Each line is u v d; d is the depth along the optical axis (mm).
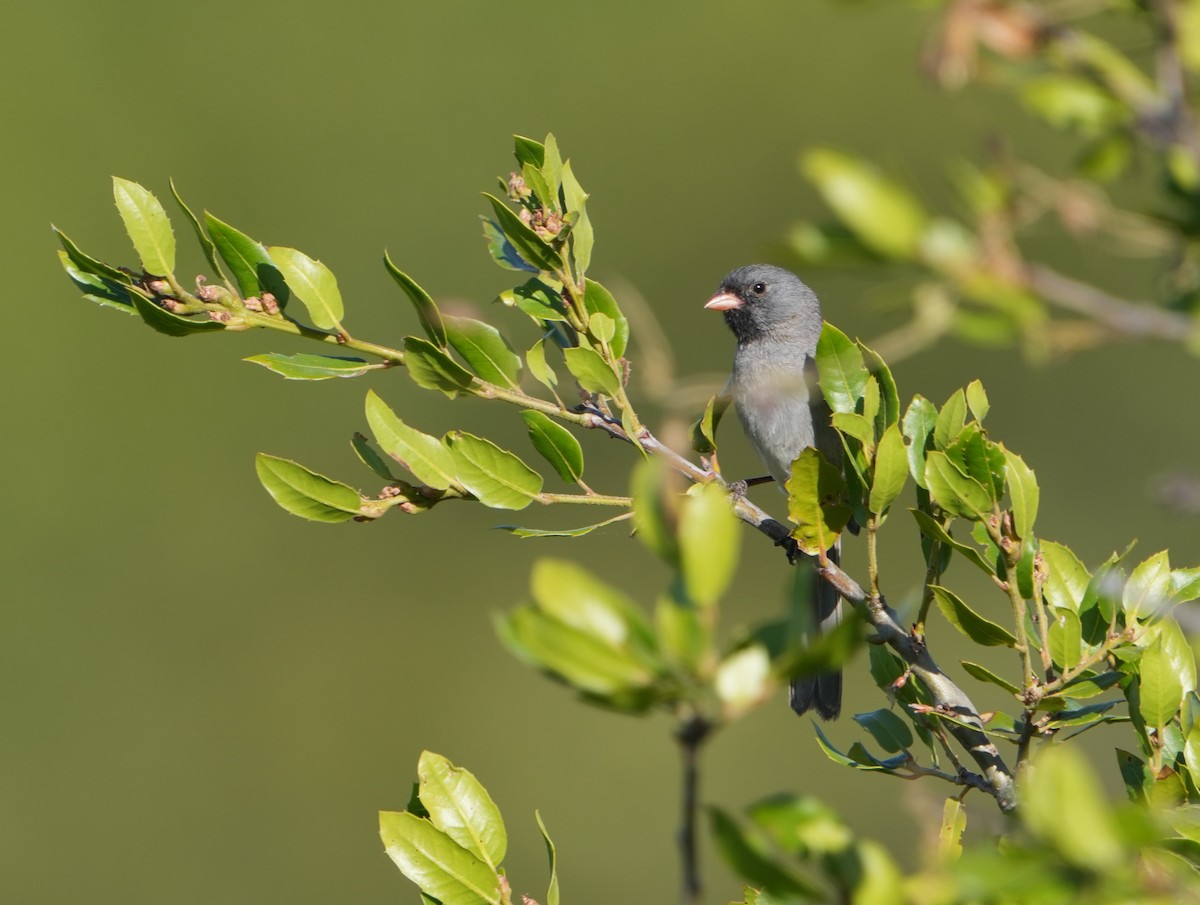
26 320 18094
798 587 2389
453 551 17594
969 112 2820
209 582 17562
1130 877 2375
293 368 4441
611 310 4727
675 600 2320
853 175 2264
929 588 4125
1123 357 15766
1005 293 2258
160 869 15766
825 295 15906
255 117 19047
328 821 16141
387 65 19266
